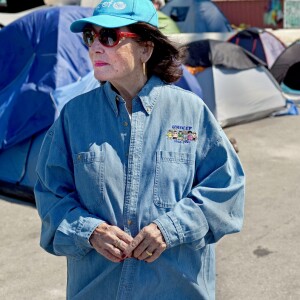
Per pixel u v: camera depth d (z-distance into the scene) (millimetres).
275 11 18672
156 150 1838
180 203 1818
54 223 1861
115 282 1868
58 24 5809
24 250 4309
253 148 7113
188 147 1857
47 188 1943
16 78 5855
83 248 1829
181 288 1896
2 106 5691
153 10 1877
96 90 1936
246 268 3934
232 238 4406
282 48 11359
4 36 5992
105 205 1826
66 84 5578
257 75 8703
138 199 1819
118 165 1835
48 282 3816
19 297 3629
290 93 10414
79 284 1940
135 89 1896
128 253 1757
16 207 5230
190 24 13859
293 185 5680
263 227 4621
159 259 1847
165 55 1938
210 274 1991
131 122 1854
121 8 1820
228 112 8195
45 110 5375
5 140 5445
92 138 1864
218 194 1841
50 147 1934
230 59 8406
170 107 1879
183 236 1778
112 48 1806
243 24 18547
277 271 3887
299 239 4387
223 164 1882
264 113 8664
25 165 5395
